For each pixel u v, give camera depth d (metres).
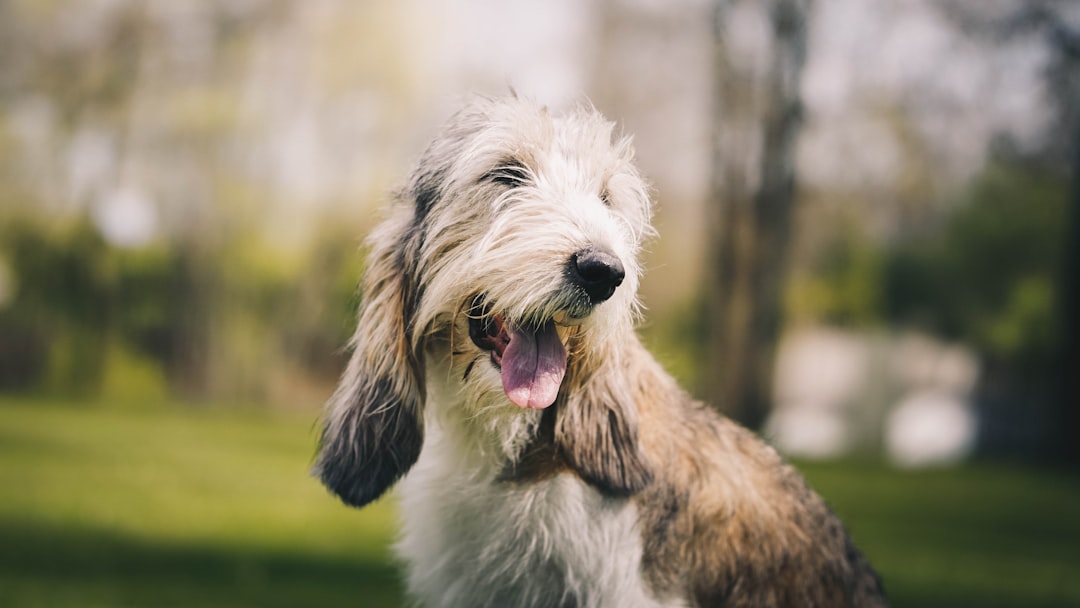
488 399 3.79
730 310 22.05
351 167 29.72
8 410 24.91
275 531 10.47
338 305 33.12
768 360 21.97
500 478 3.91
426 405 4.05
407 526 4.17
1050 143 21.67
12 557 8.25
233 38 28.95
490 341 3.83
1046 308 34.41
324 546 9.67
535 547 3.88
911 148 22.38
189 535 9.88
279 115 29.47
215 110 28.89
